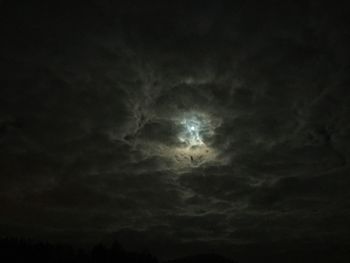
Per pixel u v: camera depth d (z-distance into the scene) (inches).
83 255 948.0
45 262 875.4
